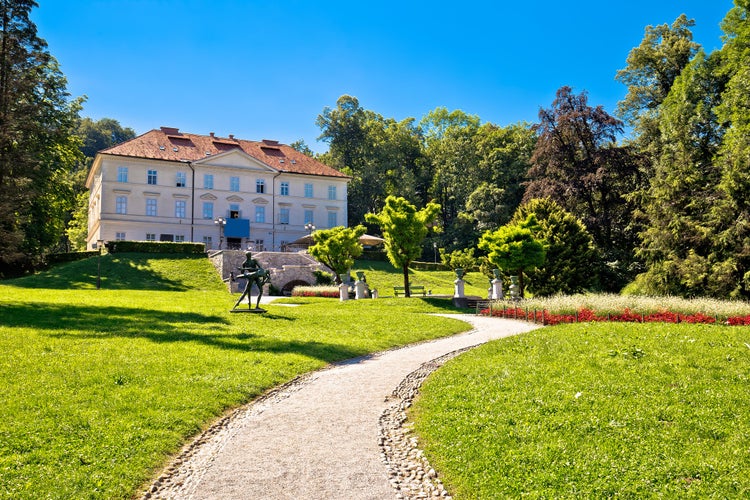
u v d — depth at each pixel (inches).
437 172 3211.1
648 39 1987.0
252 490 241.3
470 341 681.6
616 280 1550.2
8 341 520.1
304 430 327.6
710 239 1114.1
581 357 469.1
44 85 1261.1
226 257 1786.4
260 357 522.3
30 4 1204.5
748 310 768.3
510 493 234.4
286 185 2758.4
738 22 1380.4
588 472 247.0
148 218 2434.8
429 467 273.1
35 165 1047.6
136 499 240.2
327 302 1254.3
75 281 1525.6
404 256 1317.7
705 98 1604.3
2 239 1037.2
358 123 3376.0
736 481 236.1
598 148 1910.7
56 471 256.4
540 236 1382.9
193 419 338.6
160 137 2613.2
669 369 417.1
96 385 390.3
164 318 754.8
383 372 495.8
